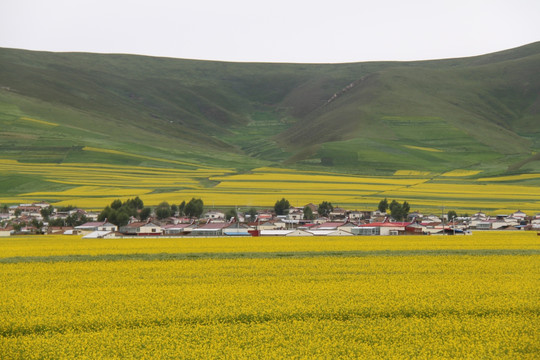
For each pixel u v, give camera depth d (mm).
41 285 56219
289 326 40938
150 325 41938
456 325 40938
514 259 73688
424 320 42625
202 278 59750
